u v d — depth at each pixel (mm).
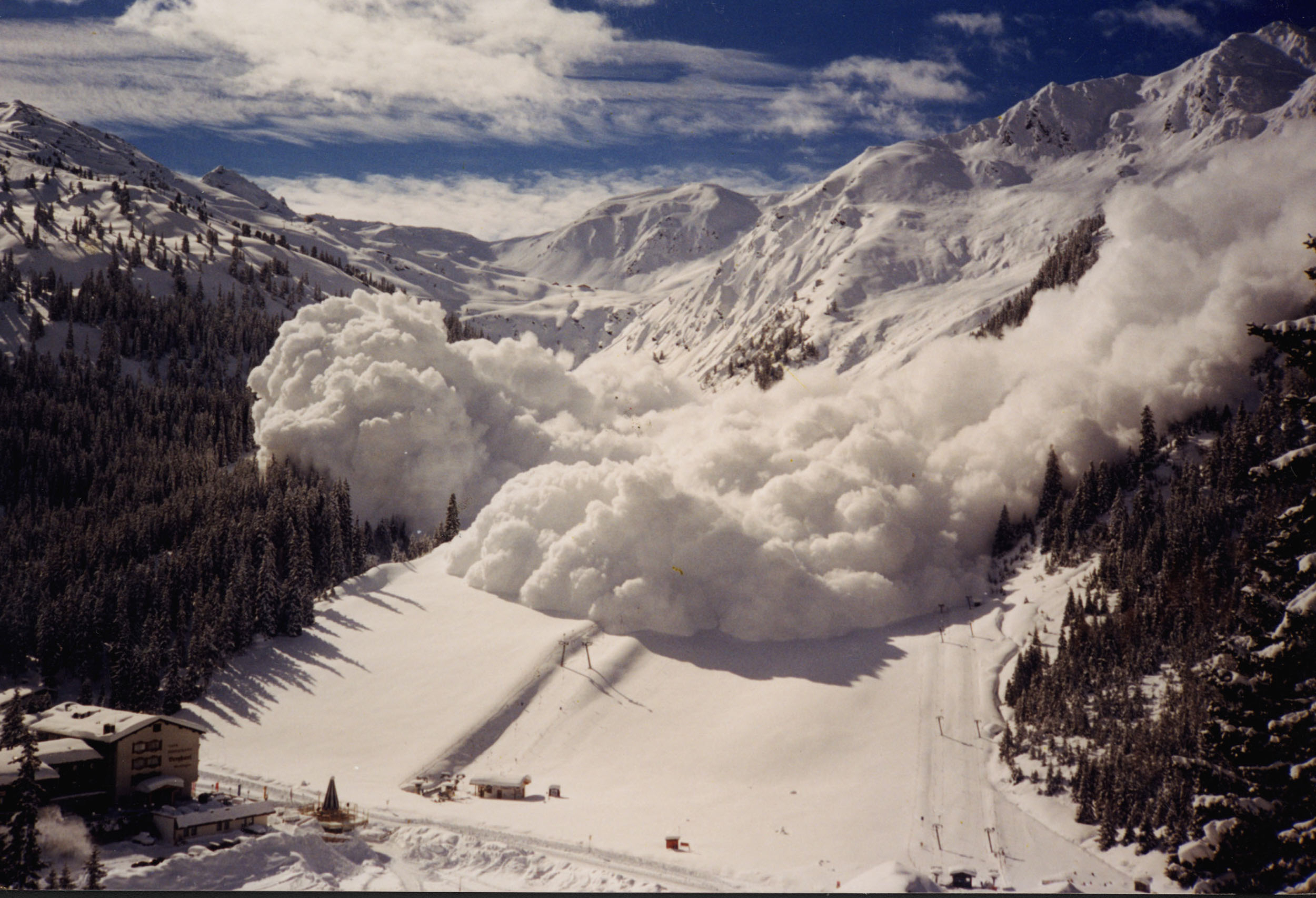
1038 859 112812
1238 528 166750
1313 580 37031
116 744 101375
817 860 112188
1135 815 115250
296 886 93250
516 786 131750
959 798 128625
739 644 179500
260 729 147750
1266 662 37812
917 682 161125
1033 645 159375
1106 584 172625
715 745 146500
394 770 138000
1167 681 141750
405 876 100188
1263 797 39938
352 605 191250
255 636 174125
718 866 108875
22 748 97562
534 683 162000
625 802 130250
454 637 178250
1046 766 131875
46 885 84062
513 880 102562
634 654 172375
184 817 98688
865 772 136875
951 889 105125
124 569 177875
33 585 163625
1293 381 196875
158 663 150125
